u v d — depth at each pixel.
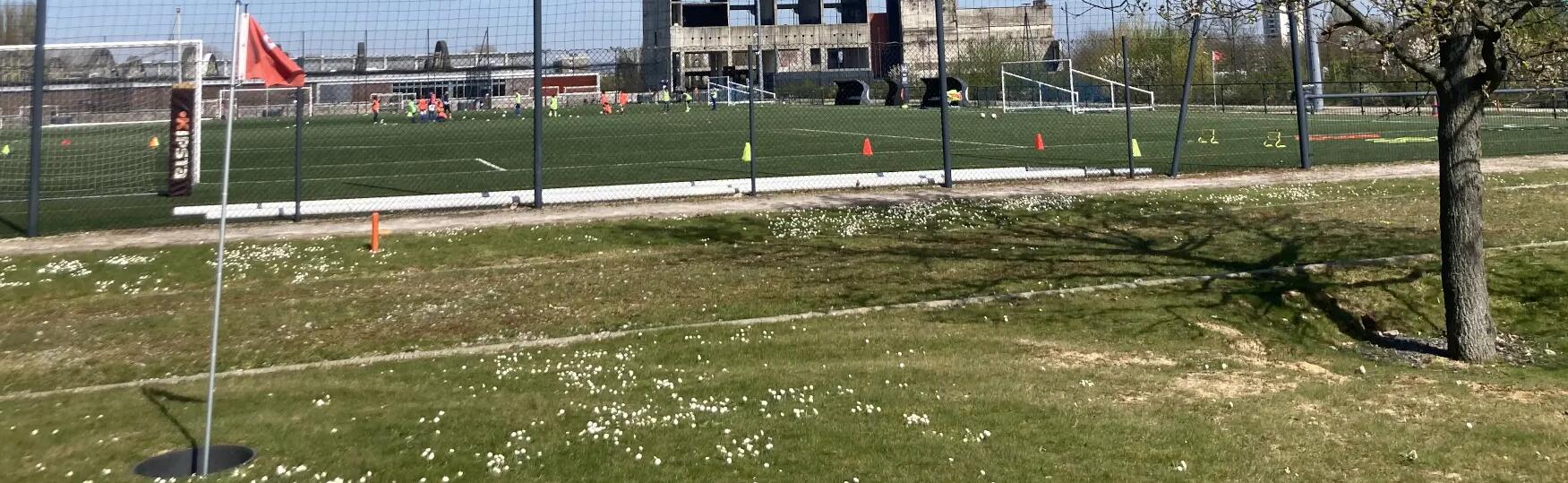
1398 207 16.30
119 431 7.34
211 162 27.64
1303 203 16.98
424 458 6.58
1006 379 8.28
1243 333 10.05
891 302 11.18
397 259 13.98
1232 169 21.67
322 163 27.06
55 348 10.09
